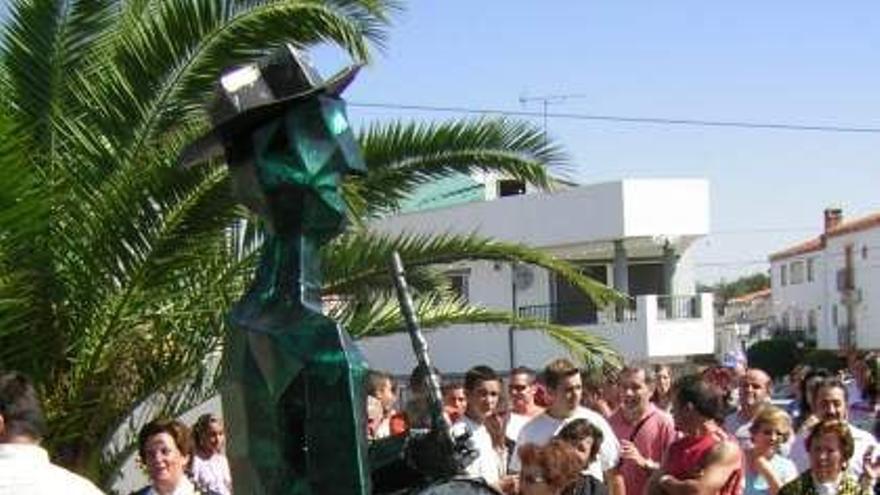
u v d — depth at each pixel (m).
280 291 3.07
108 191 7.07
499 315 9.18
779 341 46.09
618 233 32.62
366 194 8.37
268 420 3.01
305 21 7.30
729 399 9.89
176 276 7.38
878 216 53.16
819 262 57.91
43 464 4.25
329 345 2.91
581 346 9.41
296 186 3.06
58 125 7.28
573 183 8.80
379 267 8.21
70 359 7.31
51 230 6.95
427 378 3.31
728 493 6.01
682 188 33.34
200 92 7.38
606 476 7.18
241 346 3.09
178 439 5.86
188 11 7.24
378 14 7.61
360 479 2.88
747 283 95.62
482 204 32.41
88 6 7.48
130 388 7.63
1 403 4.28
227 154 3.21
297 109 3.10
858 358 14.13
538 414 8.13
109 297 7.24
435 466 3.23
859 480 6.98
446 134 8.39
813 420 8.01
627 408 7.73
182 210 7.12
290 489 2.98
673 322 33.69
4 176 6.07
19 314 6.65
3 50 7.39
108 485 7.79
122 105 7.23
